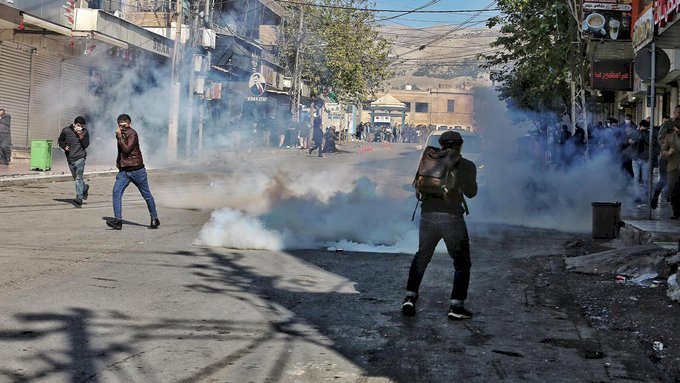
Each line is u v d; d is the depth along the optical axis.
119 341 5.75
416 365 5.45
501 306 7.42
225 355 5.52
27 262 8.66
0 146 22.12
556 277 8.85
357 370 5.29
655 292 7.80
